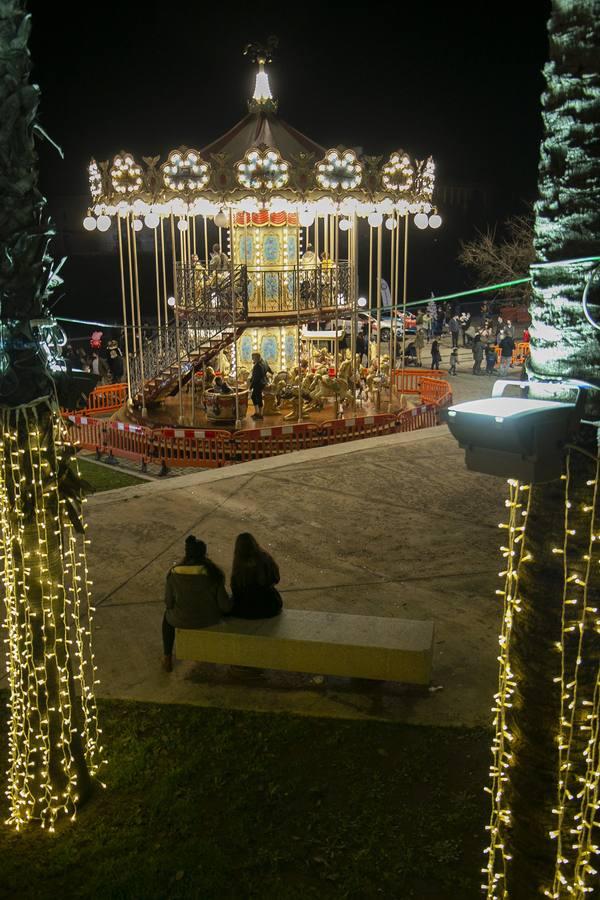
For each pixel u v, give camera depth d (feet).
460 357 113.09
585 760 11.73
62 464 16.96
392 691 21.90
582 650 11.32
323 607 26.81
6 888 15.60
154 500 38.32
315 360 72.69
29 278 15.51
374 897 15.08
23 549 16.44
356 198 57.26
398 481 40.65
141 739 20.06
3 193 15.01
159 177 55.83
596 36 9.86
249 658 21.91
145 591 28.58
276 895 15.17
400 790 17.93
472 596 27.55
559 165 10.45
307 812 17.34
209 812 17.44
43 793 17.42
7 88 14.67
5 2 14.49
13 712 17.84
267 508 36.99
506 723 13.17
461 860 15.87
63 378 16.74
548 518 11.15
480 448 10.44
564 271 10.50
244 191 54.90
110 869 15.90
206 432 56.65
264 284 65.41
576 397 10.45
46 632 16.85
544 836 12.37
